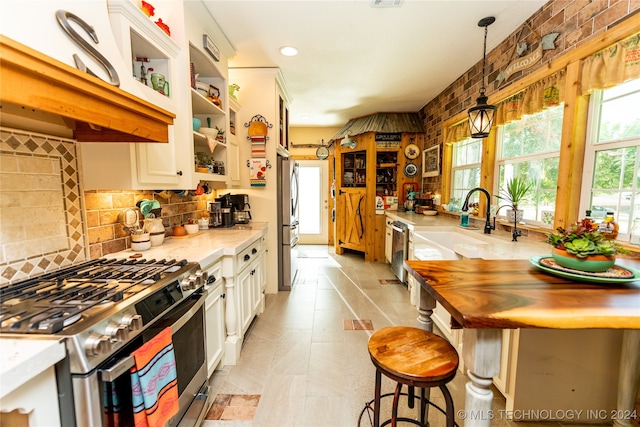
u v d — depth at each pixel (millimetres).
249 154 3252
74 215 1421
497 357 894
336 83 3607
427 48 2703
